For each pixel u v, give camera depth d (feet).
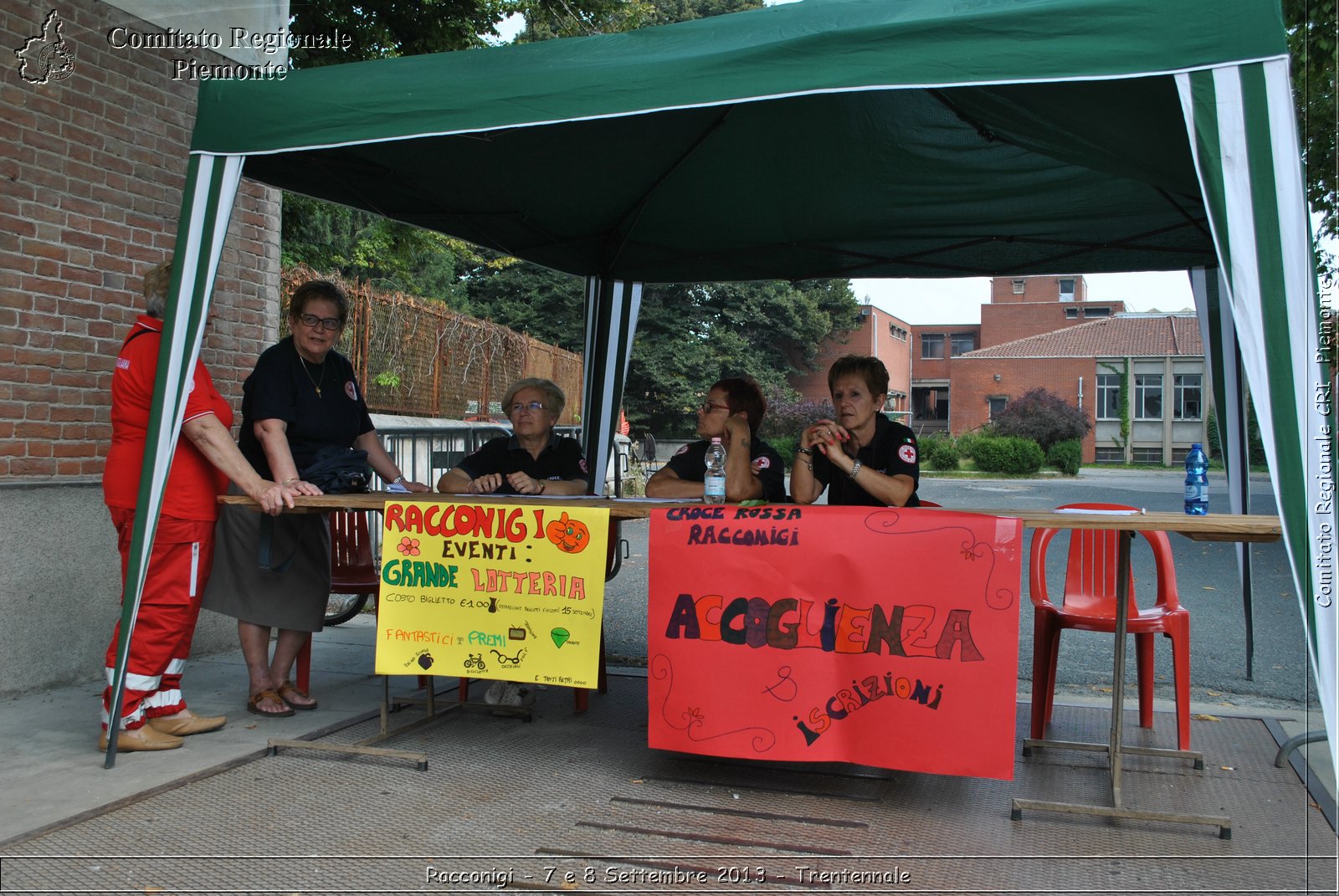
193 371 12.39
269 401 13.92
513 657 12.28
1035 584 13.97
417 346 37.55
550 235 21.81
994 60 9.77
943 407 179.32
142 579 12.12
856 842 10.05
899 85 10.10
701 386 121.80
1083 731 14.30
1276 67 8.87
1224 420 19.04
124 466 12.70
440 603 12.59
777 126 16.87
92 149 16.17
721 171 18.71
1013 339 173.06
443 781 11.75
